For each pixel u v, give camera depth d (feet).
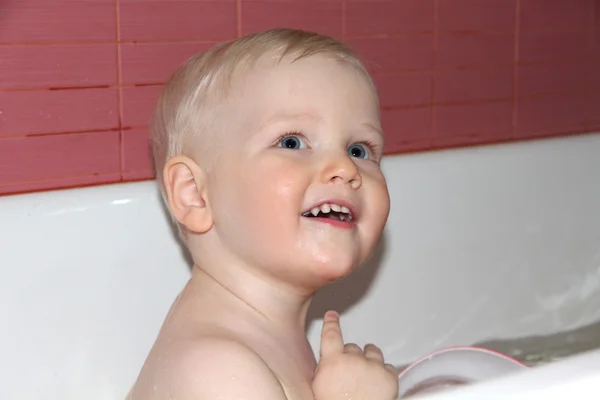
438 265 7.02
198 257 4.65
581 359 3.11
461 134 8.29
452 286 7.09
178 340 4.30
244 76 4.46
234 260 4.50
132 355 5.89
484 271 7.25
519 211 7.42
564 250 7.68
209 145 4.51
